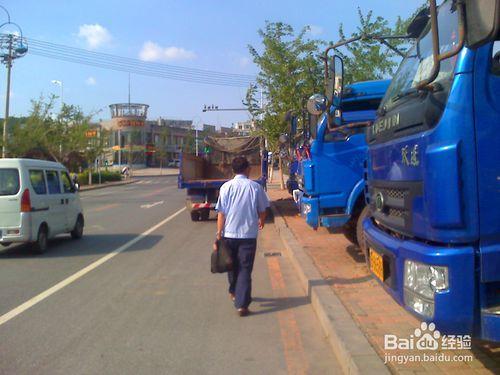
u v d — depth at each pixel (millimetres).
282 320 6164
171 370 4730
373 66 17016
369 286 6914
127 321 6172
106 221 16953
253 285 7930
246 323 6062
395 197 4234
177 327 5938
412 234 3857
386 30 16328
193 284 8031
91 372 4699
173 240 12664
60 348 5305
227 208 6352
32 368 4801
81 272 8953
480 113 3391
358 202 8766
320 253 9375
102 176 54406
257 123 22172
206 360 4961
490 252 3357
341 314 5645
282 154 20188
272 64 20391
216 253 6355
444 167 3385
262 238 12898
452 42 3982
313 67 19734
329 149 8688
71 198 12508
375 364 4242
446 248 3453
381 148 4602
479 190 3363
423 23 5324
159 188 41531
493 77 3424
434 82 3676
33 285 8008
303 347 5277
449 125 3398
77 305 6863
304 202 8922
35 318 6305
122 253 10859
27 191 10461
